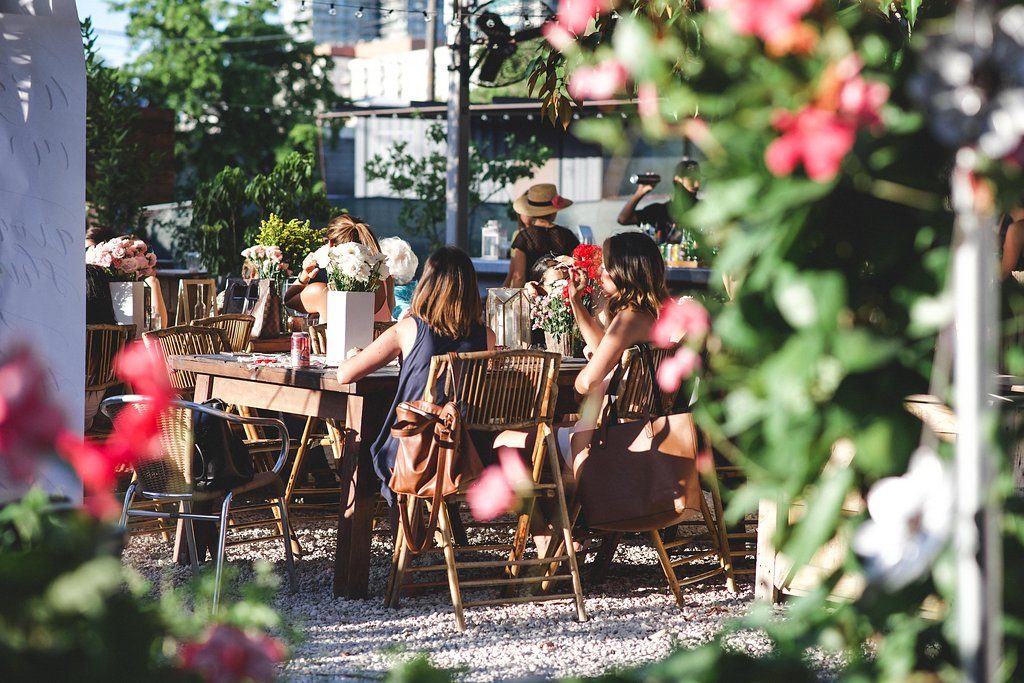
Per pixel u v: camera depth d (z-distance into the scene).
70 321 5.68
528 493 6.38
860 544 2.20
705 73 2.28
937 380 2.28
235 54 41.84
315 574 7.16
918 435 2.36
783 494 2.48
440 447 6.06
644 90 2.32
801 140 2.05
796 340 2.25
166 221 21.19
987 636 2.07
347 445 6.72
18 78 5.62
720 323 2.36
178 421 6.10
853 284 2.38
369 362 6.50
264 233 11.60
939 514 2.11
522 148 21.14
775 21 2.10
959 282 2.06
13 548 2.47
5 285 5.58
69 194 5.71
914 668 2.60
